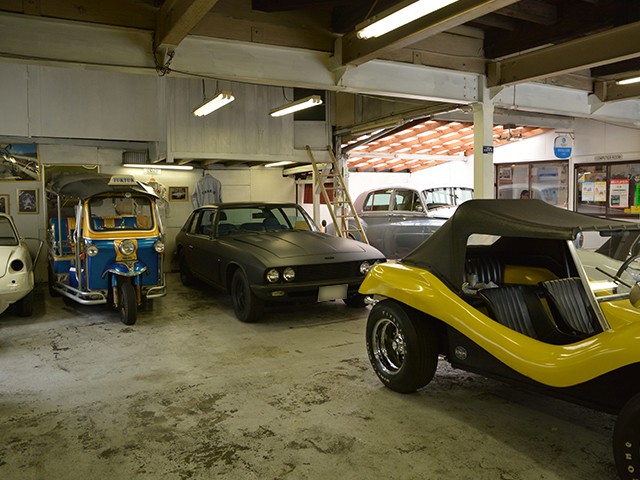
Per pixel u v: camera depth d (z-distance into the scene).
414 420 3.16
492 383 3.83
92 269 5.96
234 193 11.28
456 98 7.32
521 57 7.08
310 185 12.27
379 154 13.38
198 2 4.32
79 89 9.35
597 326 2.69
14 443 2.92
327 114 10.35
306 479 2.49
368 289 3.82
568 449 2.77
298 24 6.26
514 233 2.94
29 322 6.05
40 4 5.00
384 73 6.78
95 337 5.32
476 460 2.65
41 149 9.20
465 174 15.24
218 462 2.67
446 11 4.71
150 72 5.65
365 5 5.82
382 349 3.79
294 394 3.63
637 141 10.77
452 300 3.24
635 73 6.91
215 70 5.84
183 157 8.95
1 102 8.71
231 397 3.59
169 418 3.24
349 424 3.11
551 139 12.20
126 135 9.76
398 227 9.25
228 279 6.32
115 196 6.33
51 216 8.79
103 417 3.27
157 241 6.20
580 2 6.01
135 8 5.38
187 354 4.66
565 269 3.63
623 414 2.16
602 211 11.58
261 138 9.64
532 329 3.25
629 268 3.06
